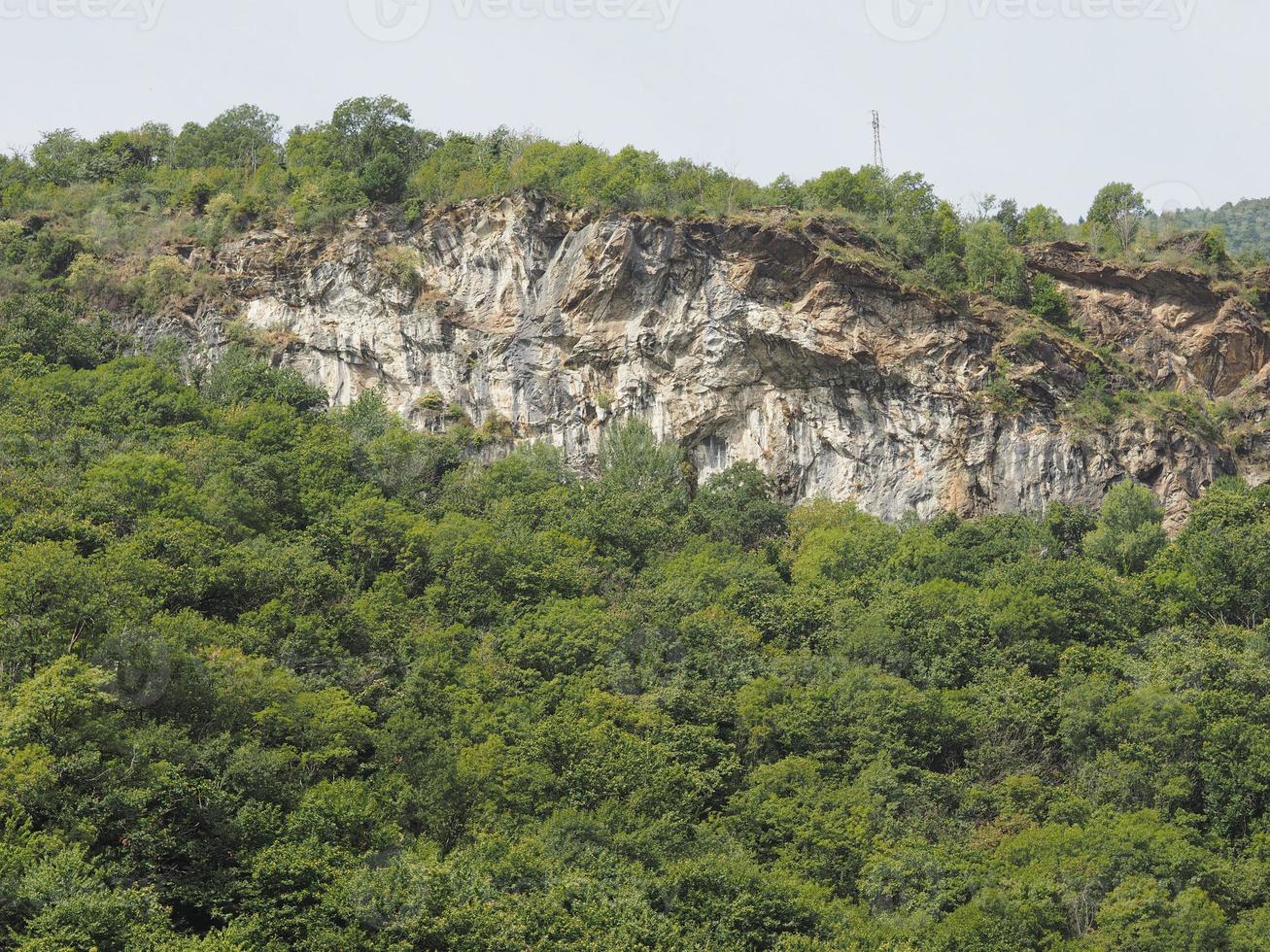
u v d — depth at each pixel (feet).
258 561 575.38
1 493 584.81
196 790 422.82
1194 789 537.65
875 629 614.75
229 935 383.65
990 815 526.57
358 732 492.95
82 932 354.74
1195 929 459.73
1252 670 581.12
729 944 437.17
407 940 398.62
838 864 488.85
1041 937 459.32
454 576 630.33
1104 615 631.97
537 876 443.32
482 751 498.28
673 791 507.30
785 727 552.82
